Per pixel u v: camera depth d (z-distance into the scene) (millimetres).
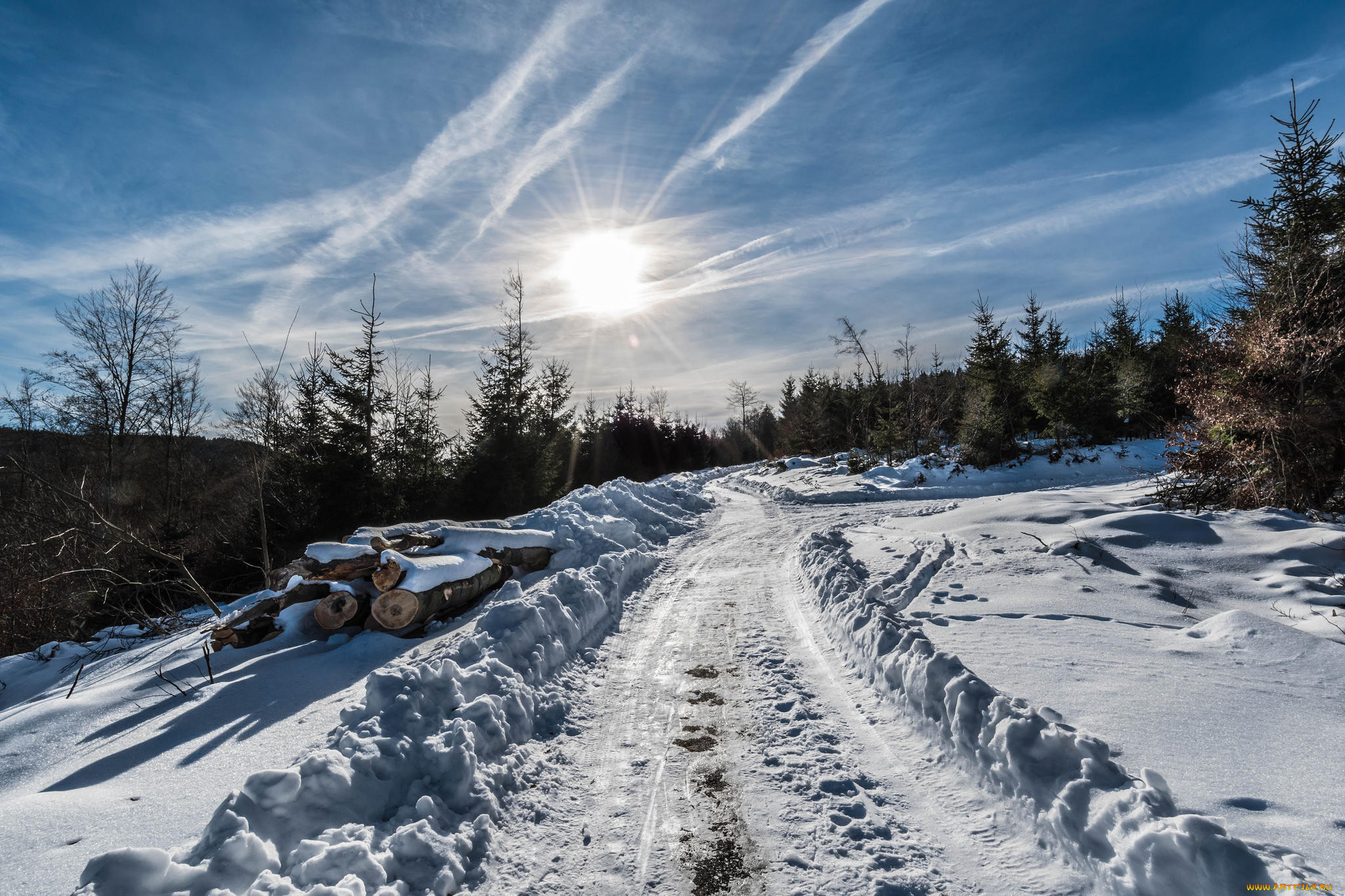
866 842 2900
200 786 3598
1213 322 9781
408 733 3422
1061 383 20531
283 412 19469
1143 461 17547
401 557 6594
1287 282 9398
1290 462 8414
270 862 2527
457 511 22641
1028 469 18391
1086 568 6695
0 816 3184
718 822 3150
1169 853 2170
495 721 3711
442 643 6070
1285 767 2877
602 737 4125
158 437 22062
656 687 4906
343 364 21344
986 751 3193
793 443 37594
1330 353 8164
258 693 5109
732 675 5074
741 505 17234
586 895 2656
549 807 3334
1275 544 6594
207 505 22688
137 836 3041
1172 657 4293
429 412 24766
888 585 6762
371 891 2459
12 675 8211
